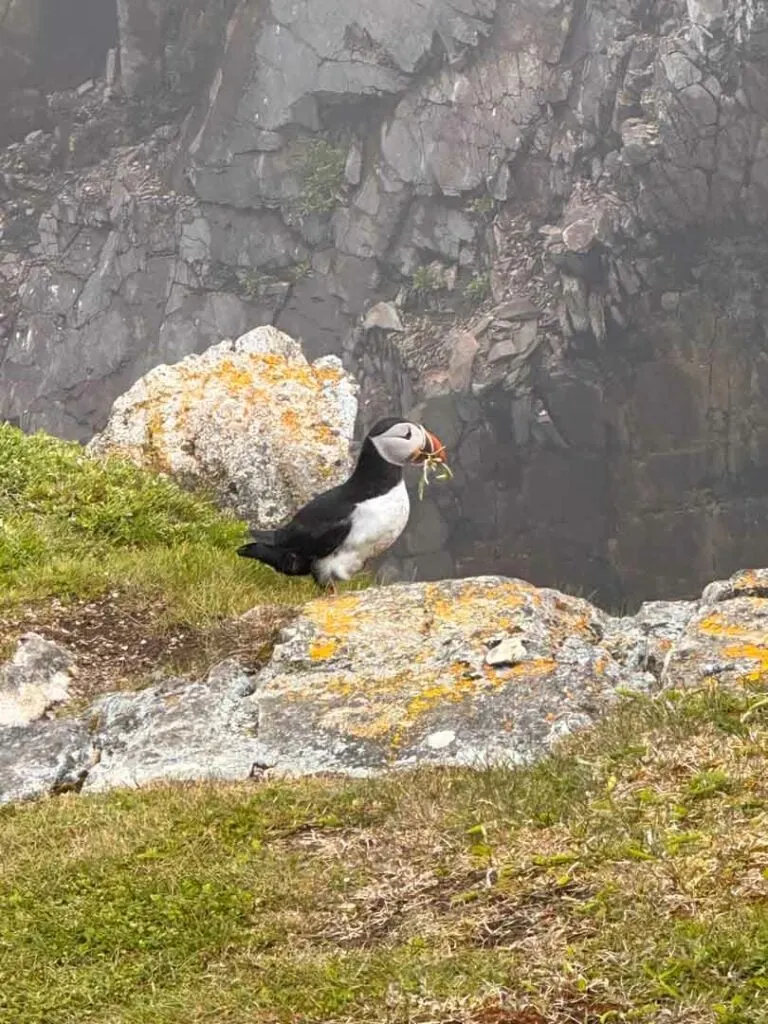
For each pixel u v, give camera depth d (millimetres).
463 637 7906
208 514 11852
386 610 8359
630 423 37969
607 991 4422
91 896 5621
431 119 41062
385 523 9383
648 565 37312
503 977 4570
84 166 46594
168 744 7469
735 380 37875
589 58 39938
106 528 11289
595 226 38375
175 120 46344
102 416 43125
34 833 6367
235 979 4887
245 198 42469
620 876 5066
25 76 48594
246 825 6129
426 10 40719
